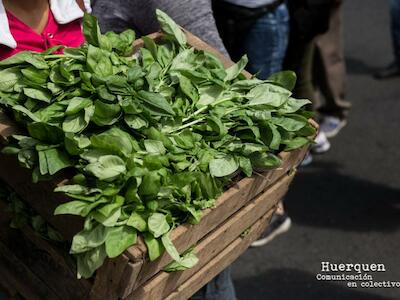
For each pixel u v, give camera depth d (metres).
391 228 3.61
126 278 1.56
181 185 1.65
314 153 4.04
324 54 3.91
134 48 2.01
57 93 1.74
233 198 1.77
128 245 1.53
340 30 3.92
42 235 1.78
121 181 1.58
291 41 3.33
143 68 1.83
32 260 1.89
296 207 3.70
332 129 4.15
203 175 1.67
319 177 3.89
